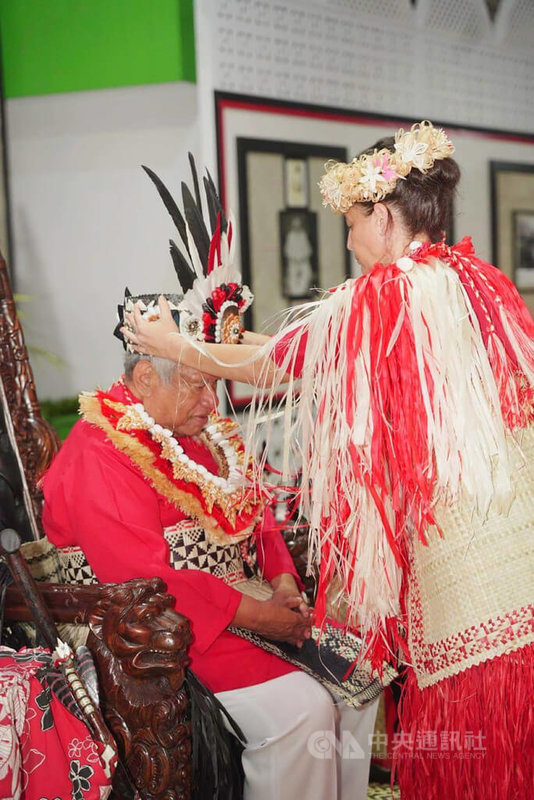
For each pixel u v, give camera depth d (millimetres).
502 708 1482
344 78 4699
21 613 1766
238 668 1813
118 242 4543
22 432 2156
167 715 1561
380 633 1617
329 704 1806
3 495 2027
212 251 1840
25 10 4379
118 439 1781
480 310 1516
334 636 1973
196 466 1854
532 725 1479
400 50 5016
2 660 1521
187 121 4281
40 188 4641
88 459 1781
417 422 1461
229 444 1998
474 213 5652
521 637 1474
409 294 1496
